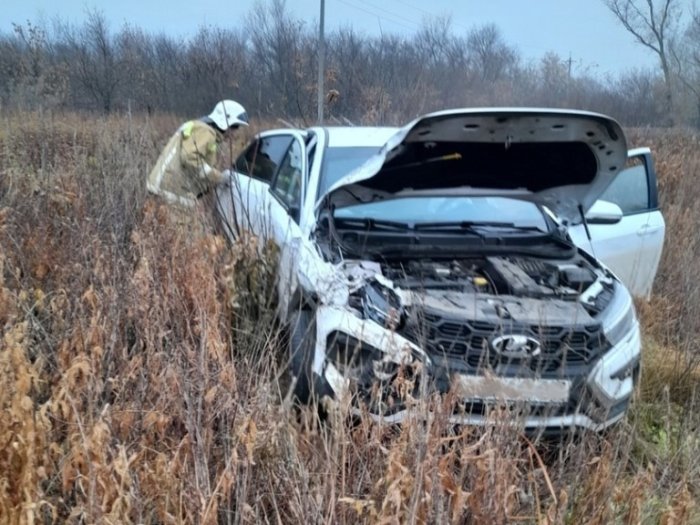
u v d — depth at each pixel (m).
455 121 2.82
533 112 2.80
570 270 3.23
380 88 11.23
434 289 2.97
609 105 25.23
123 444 2.00
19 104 9.49
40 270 3.31
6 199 4.15
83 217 3.72
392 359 2.52
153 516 1.95
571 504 2.23
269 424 2.10
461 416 2.24
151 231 3.46
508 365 2.61
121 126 6.57
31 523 1.74
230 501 2.00
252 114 11.51
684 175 8.66
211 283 2.87
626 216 4.67
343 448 2.01
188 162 4.52
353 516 1.94
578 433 2.68
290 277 3.30
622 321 2.97
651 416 3.21
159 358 2.42
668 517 2.11
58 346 2.65
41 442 1.95
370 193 3.35
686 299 4.38
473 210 3.83
